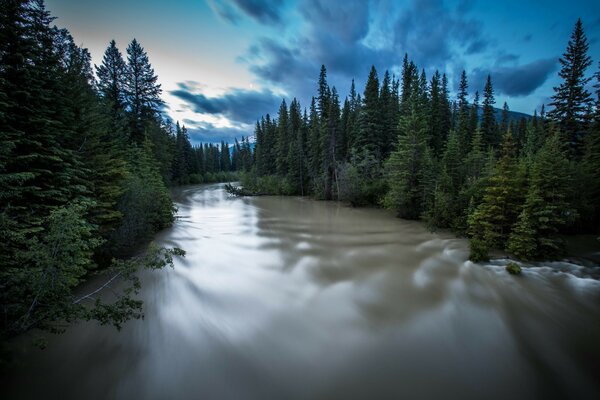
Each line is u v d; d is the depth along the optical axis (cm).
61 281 595
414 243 1611
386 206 2781
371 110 3619
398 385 559
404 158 2433
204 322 783
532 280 1059
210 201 3900
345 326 768
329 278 1104
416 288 1005
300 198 4312
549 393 545
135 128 2681
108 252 1173
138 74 2808
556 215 1252
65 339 676
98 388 542
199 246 1556
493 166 2089
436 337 719
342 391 543
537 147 3161
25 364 590
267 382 564
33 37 867
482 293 960
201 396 528
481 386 558
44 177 845
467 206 1823
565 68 2617
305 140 5253
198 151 9069
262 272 1168
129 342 679
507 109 5112
